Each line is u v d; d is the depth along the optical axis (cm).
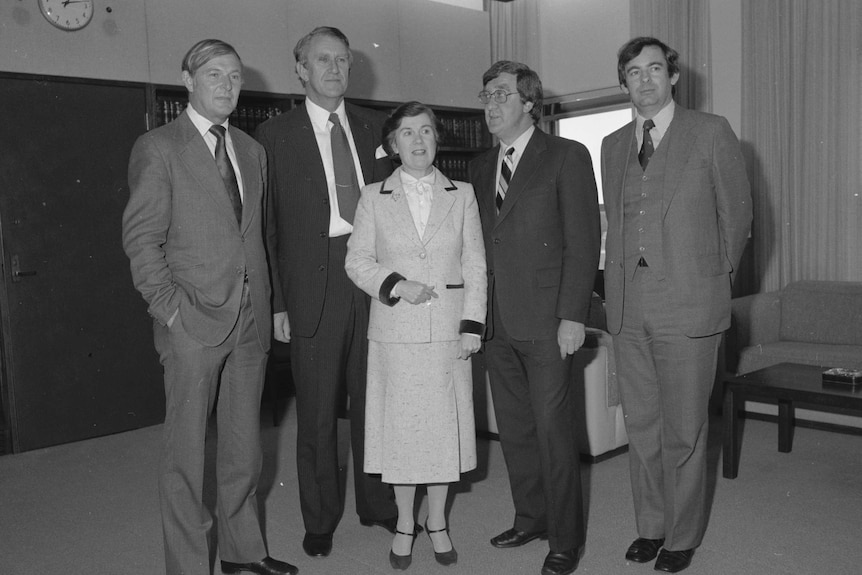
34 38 485
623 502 365
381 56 663
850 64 560
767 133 603
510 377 299
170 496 258
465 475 410
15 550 327
